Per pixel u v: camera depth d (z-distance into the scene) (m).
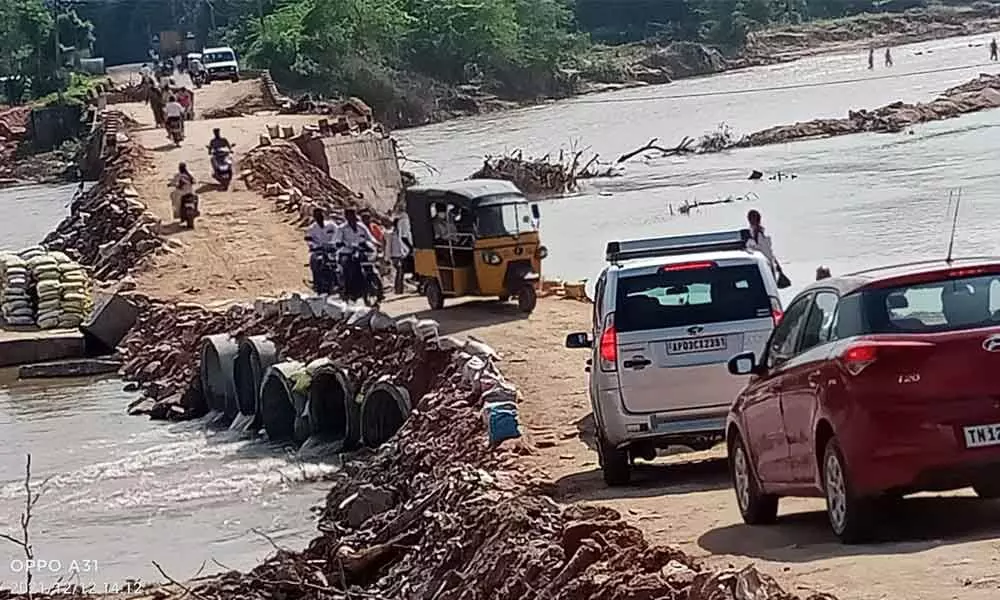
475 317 30.80
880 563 10.70
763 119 95.19
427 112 128.00
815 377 11.75
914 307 11.41
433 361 26.88
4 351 38.09
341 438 28.33
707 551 12.41
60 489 25.31
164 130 64.94
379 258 36.25
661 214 55.97
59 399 34.06
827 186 59.12
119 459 27.69
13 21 133.50
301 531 21.66
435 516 17.14
